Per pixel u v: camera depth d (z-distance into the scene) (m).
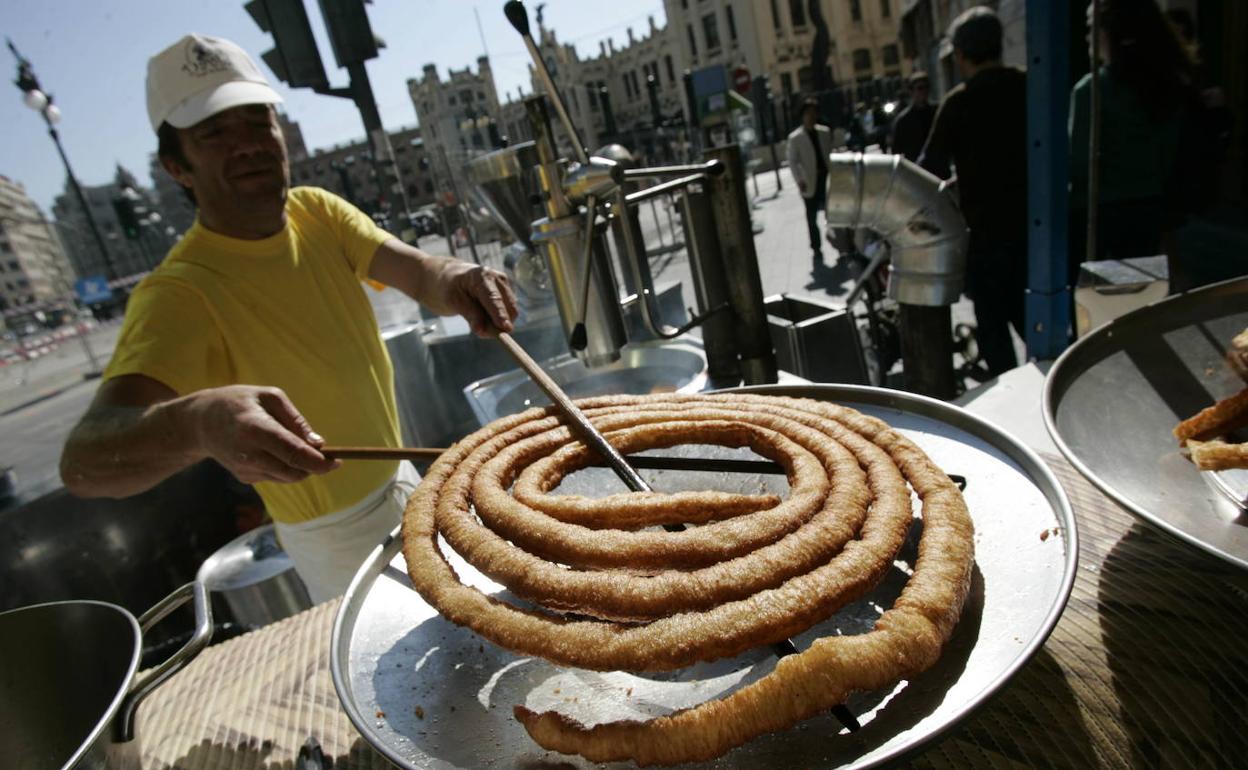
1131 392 1.10
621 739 0.64
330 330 1.95
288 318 1.86
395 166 5.29
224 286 1.78
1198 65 2.71
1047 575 0.72
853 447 0.96
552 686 0.79
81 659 0.93
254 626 2.54
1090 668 0.81
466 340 4.86
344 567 1.97
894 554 0.76
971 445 1.01
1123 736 0.72
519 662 0.83
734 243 1.84
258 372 1.84
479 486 0.98
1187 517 0.88
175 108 1.69
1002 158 3.02
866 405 1.19
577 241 1.58
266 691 1.07
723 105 18.17
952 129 3.15
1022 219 3.08
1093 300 1.75
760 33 40.84
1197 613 0.85
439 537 1.09
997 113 2.99
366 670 0.84
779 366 2.59
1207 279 3.25
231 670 1.16
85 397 12.93
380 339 2.22
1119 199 2.86
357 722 0.67
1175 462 0.99
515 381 2.62
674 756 0.62
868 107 22.73
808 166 7.13
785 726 0.62
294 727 0.97
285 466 1.03
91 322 38.75
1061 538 0.75
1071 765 0.70
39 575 3.15
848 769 0.53
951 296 2.13
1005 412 1.58
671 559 0.79
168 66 1.71
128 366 1.55
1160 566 0.94
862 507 0.83
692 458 1.09
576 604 0.76
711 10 43.34
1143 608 0.88
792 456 0.96
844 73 42.25
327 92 4.70
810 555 0.75
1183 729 0.71
